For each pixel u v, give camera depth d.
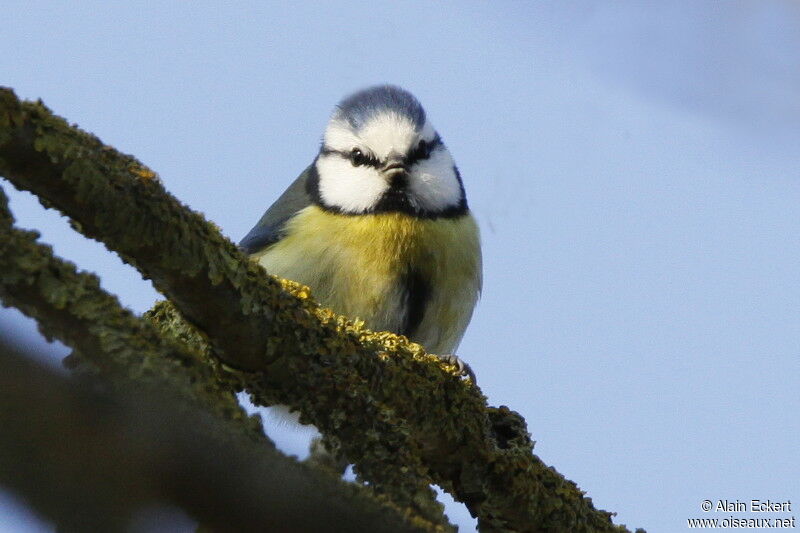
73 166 5.29
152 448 3.29
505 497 6.91
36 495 2.99
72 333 5.02
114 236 5.51
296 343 6.20
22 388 3.00
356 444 6.18
